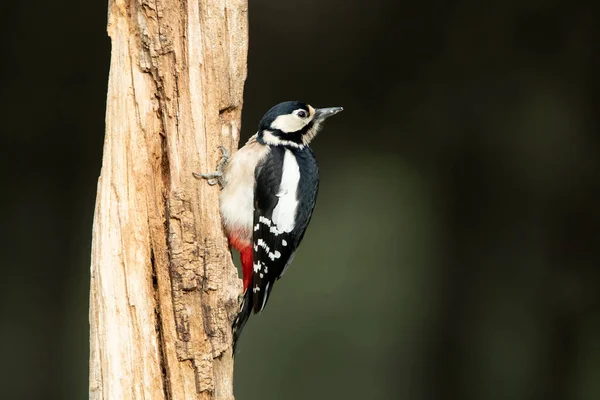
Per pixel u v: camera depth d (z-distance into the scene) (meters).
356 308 15.50
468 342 13.85
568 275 13.59
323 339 15.42
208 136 7.09
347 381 14.97
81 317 13.66
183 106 6.94
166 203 6.86
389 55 14.28
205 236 6.98
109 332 6.66
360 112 14.65
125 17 6.82
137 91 6.84
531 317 13.72
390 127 14.63
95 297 6.70
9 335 13.23
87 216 13.74
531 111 13.73
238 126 7.50
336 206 15.73
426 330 14.36
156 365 6.73
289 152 8.45
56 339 13.45
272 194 8.08
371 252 15.72
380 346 14.97
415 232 15.45
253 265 7.96
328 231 15.84
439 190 14.35
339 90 14.55
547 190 13.70
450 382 13.89
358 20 14.21
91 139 13.67
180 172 6.90
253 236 7.98
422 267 15.20
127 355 6.66
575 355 13.51
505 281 13.80
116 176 6.78
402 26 14.09
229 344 7.02
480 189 13.95
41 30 13.30
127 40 6.82
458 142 14.09
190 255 6.85
